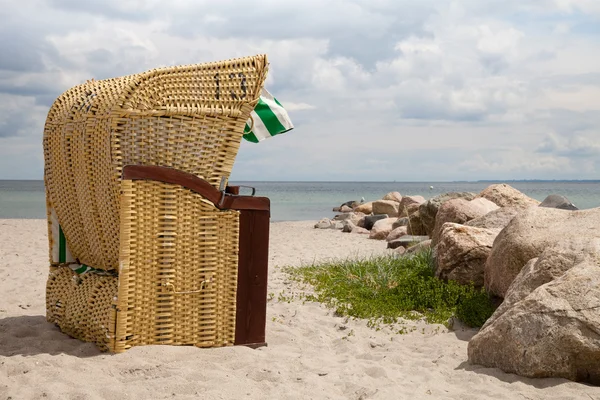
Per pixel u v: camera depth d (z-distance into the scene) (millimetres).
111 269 5984
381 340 6559
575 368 4848
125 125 5301
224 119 5672
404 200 20156
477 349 5441
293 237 18562
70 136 5980
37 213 31031
